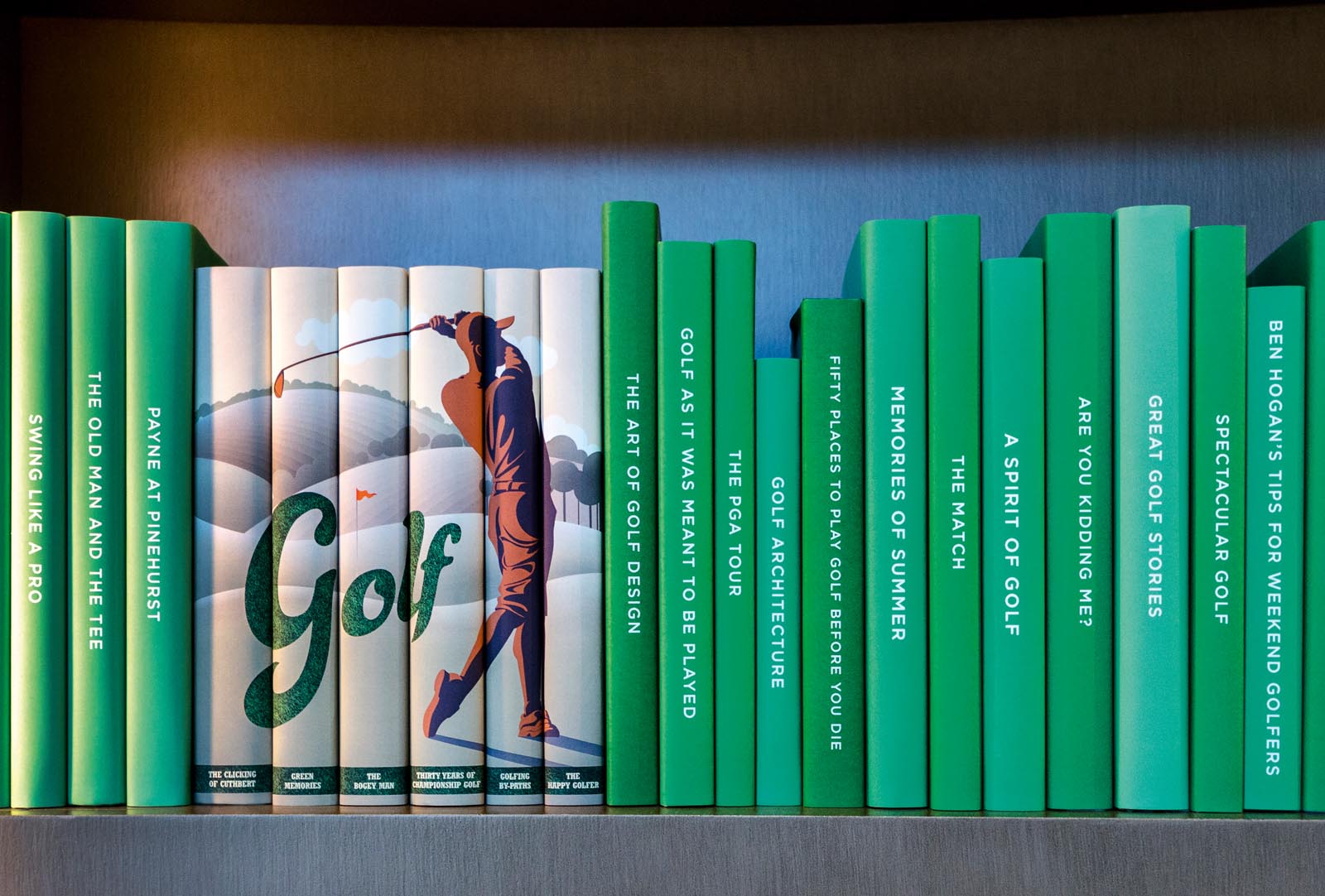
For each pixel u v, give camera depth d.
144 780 0.61
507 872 0.57
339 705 0.61
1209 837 0.57
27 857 0.58
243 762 0.61
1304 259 0.62
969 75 0.80
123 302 0.62
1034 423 0.61
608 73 0.80
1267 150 0.79
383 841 0.58
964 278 0.61
